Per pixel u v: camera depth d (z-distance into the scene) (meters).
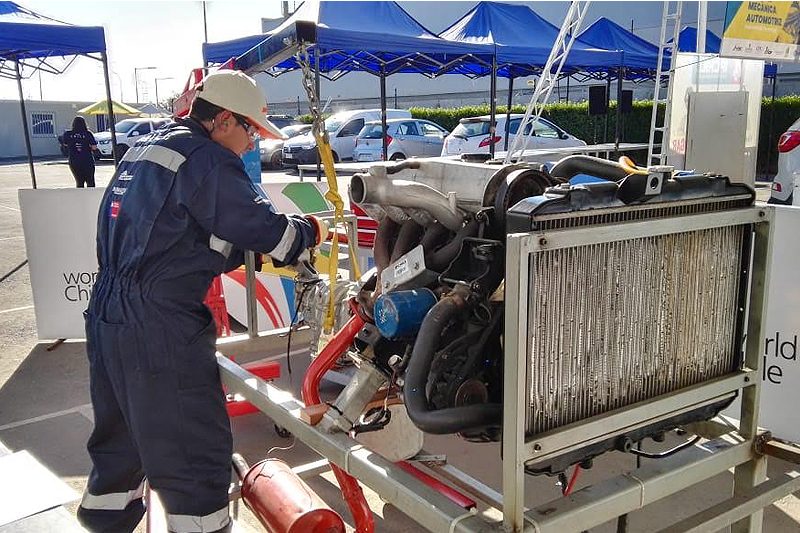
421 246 1.87
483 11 10.64
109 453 2.38
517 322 1.42
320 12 8.62
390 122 17.78
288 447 3.62
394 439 2.50
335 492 3.18
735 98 8.34
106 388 2.25
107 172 21.12
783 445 1.92
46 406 4.20
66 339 5.37
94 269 5.23
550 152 9.53
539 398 1.53
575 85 27.11
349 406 1.96
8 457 2.13
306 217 2.21
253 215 2.00
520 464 1.47
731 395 1.90
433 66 10.55
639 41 13.62
